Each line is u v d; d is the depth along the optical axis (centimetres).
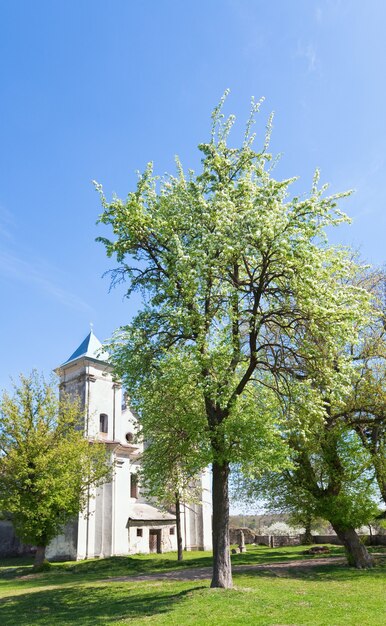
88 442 3762
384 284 2900
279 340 1977
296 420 1848
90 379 4797
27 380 3588
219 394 1752
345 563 2525
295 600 1523
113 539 4341
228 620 1300
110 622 1421
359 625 1216
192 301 1806
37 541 3344
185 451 1956
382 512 2836
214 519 1791
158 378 1898
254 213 1681
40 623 1535
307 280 1659
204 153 2017
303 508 2547
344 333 1712
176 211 1938
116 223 1917
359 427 2647
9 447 3459
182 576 2355
